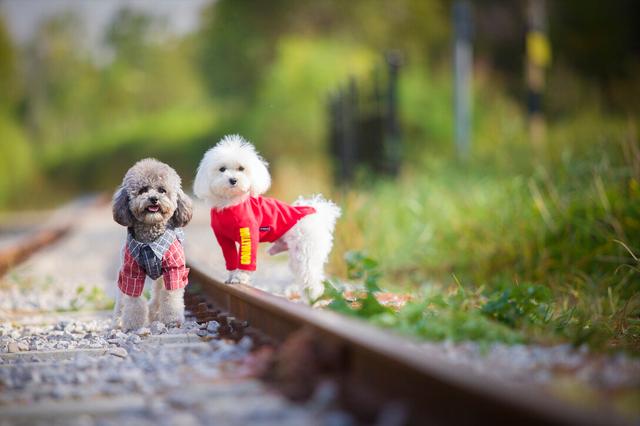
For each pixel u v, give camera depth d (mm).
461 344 5211
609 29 38062
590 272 9055
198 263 9578
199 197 7199
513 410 3158
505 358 4793
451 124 30406
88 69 61875
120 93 60438
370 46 43812
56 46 61781
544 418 3021
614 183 10094
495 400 3244
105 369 5164
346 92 20719
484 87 28672
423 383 3725
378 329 4586
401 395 3885
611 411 3455
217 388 4430
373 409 3891
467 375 3506
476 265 10234
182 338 6344
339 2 45688
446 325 5535
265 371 4672
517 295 6508
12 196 45812
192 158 47781
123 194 6852
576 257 9289
